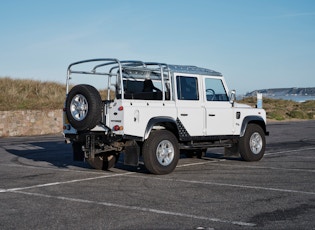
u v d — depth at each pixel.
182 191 8.02
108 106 9.49
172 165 9.95
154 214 6.39
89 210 6.65
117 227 5.73
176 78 10.41
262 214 6.36
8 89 29.45
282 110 50.31
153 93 10.47
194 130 10.56
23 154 14.50
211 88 11.24
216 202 7.13
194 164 11.63
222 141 11.49
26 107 25.58
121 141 9.62
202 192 7.91
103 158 10.88
